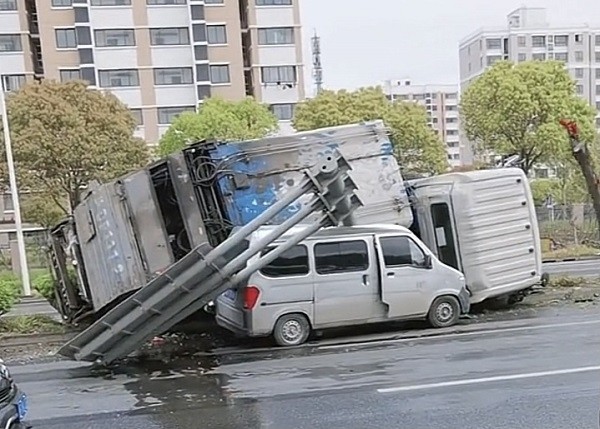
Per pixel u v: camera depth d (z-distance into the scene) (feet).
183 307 28.71
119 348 29.01
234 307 32.32
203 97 149.59
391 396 22.63
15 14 145.07
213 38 153.28
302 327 32.48
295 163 38.47
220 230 37.06
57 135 89.30
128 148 94.43
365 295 33.22
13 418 16.53
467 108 105.60
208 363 29.81
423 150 107.24
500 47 298.15
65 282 40.14
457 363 26.84
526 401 21.39
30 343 36.52
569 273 57.98
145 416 21.95
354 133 39.04
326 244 32.91
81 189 92.17
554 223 92.38
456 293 35.35
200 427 20.43
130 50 147.74
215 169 37.52
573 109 97.30
